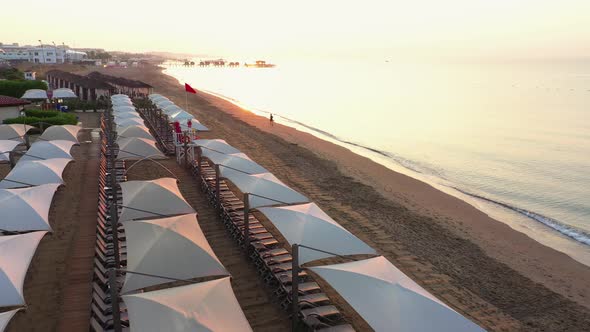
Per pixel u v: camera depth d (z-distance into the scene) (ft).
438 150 110.11
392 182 71.97
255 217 45.32
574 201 71.61
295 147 92.68
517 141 122.72
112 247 33.94
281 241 40.55
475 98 243.81
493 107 201.77
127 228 28.68
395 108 197.98
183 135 64.39
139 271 24.80
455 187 77.05
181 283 30.14
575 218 63.67
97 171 57.88
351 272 23.39
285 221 31.83
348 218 51.70
